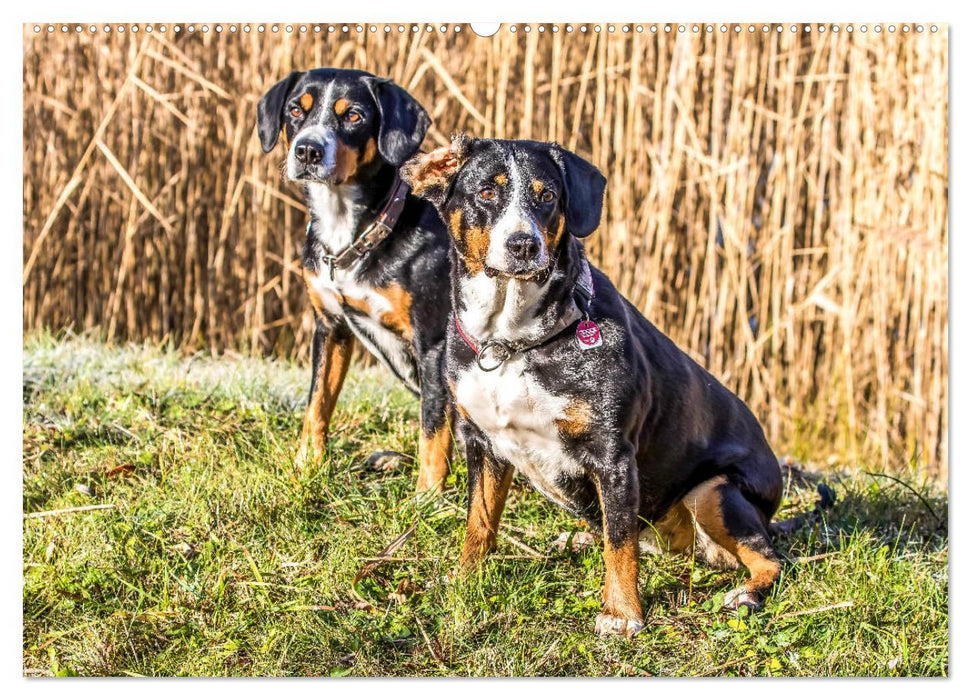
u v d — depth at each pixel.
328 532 3.71
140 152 6.60
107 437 4.45
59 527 3.69
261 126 4.13
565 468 3.34
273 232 6.60
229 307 6.63
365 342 4.24
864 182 6.12
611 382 3.15
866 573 3.46
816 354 6.48
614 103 6.35
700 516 3.55
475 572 3.38
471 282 3.20
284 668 3.06
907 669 3.06
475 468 3.45
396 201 3.98
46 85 6.54
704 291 6.46
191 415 4.66
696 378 3.68
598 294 3.27
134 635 3.17
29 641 3.19
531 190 3.11
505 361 3.18
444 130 6.33
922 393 6.00
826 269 6.41
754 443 3.82
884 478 4.91
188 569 3.46
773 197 6.39
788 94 6.26
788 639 3.13
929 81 5.93
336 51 6.36
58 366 5.23
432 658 3.08
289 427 4.59
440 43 6.29
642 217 6.39
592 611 3.30
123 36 6.51
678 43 6.23
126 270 6.58
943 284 5.91
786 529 4.00
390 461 4.27
